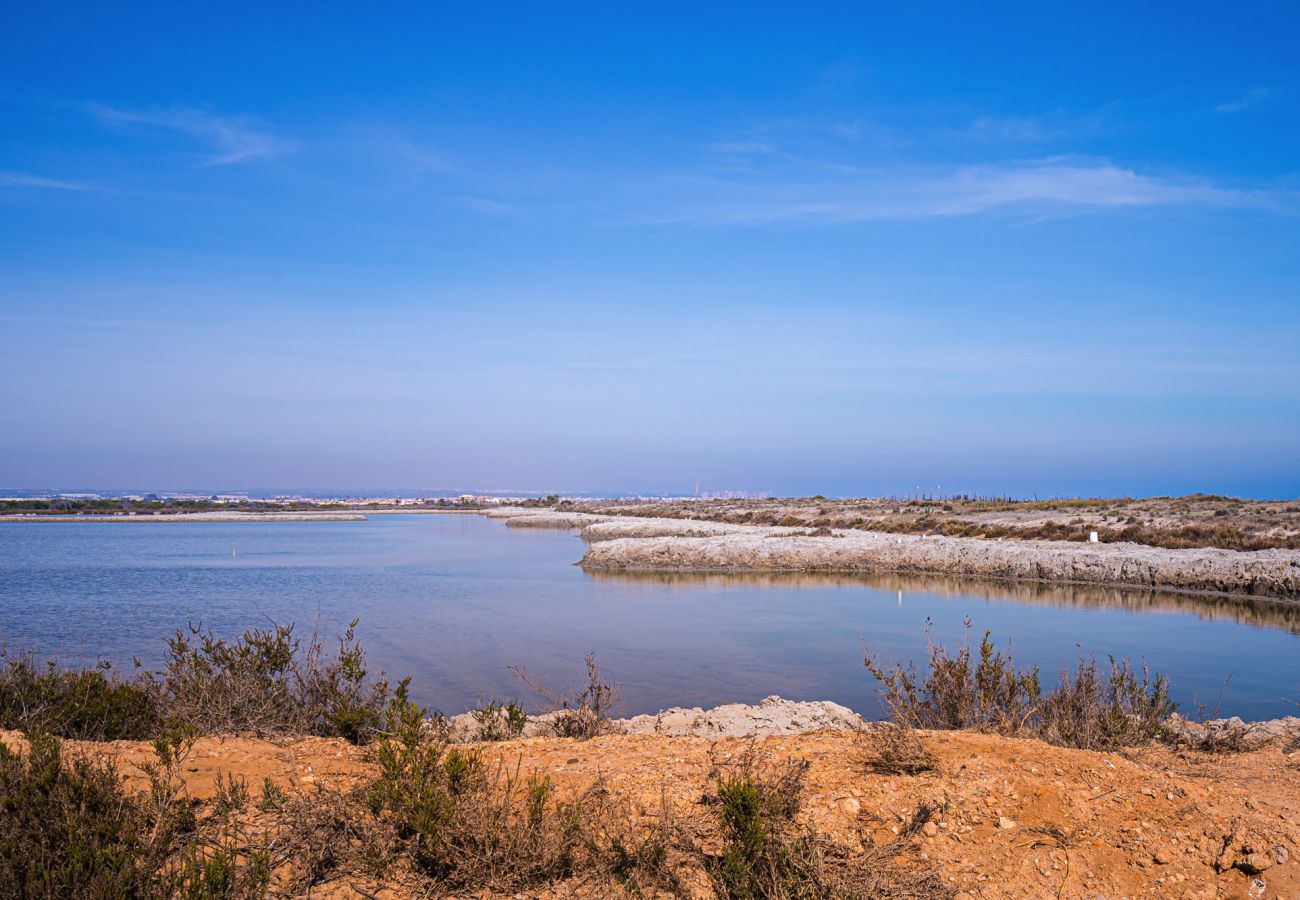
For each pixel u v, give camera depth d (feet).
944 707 31.24
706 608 95.55
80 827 15.33
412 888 16.28
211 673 30.63
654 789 19.98
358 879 16.44
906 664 63.41
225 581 128.26
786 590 113.70
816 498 362.94
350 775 20.86
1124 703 34.47
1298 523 144.87
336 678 31.91
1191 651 67.77
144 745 23.00
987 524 190.60
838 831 18.20
